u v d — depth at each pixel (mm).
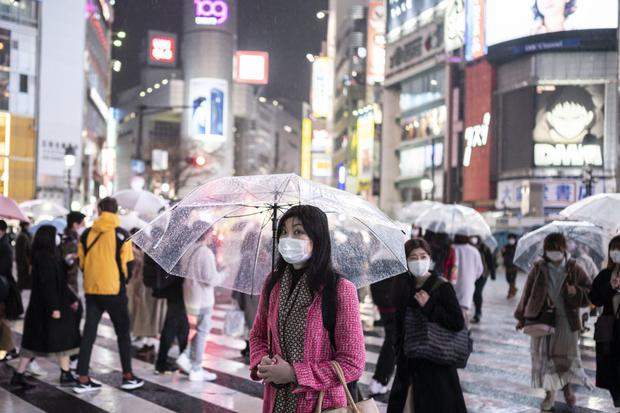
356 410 3301
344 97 107312
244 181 4387
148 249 4770
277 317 3357
